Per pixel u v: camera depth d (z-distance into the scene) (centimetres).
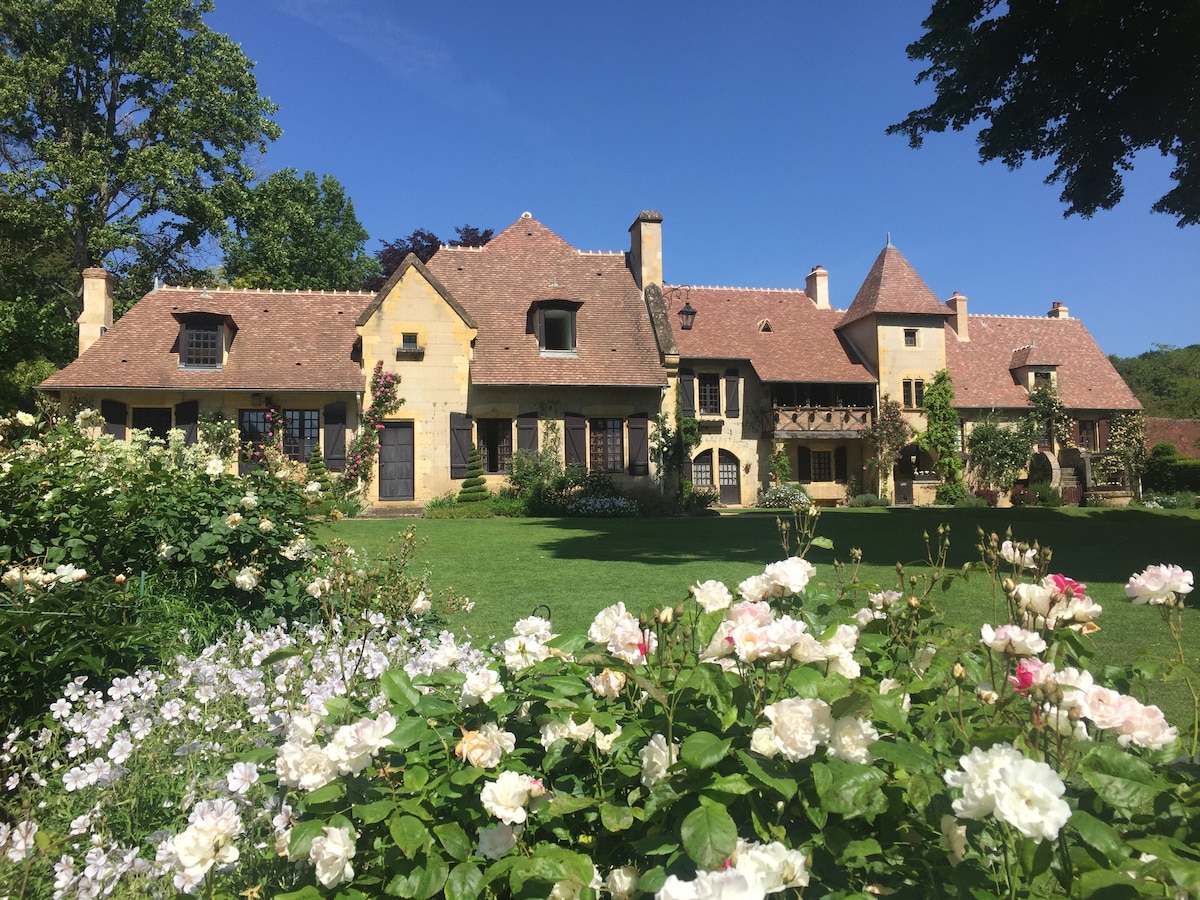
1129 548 1302
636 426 2420
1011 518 1973
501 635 638
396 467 2281
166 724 330
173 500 622
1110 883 151
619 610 238
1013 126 1506
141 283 3238
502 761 212
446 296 2308
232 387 2173
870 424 3067
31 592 393
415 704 219
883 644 262
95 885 232
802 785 184
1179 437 4012
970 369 3462
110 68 2983
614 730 210
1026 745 179
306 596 612
